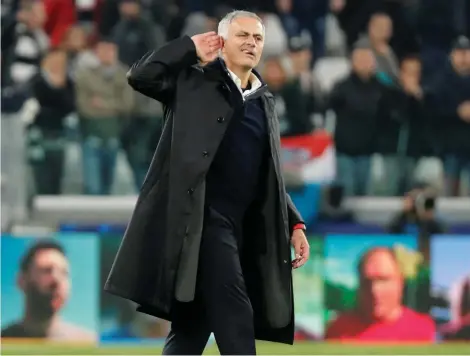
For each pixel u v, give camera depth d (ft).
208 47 58.03
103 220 145.79
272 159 59.52
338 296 127.65
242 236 60.75
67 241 124.26
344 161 150.82
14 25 152.15
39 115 148.56
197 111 57.93
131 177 150.00
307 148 149.28
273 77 151.43
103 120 149.89
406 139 153.48
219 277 57.21
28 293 123.03
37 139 147.84
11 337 122.83
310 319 127.54
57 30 153.17
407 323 128.36
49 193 147.43
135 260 57.98
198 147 57.41
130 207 146.82
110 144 149.79
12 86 149.18
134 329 124.77
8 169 145.89
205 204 58.13
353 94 152.25
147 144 151.02
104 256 124.77
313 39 159.94
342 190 148.25
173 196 57.26
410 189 152.97
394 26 159.63
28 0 152.87
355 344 126.93
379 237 128.57
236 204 58.95
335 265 127.85
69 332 123.54
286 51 155.94
